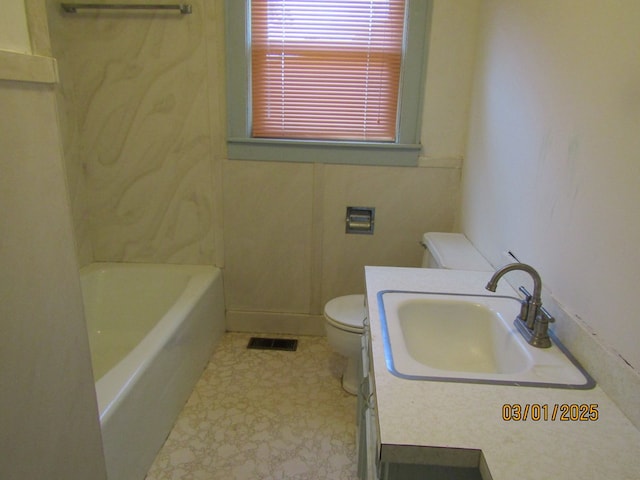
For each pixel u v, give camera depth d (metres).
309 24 2.23
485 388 0.92
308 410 2.00
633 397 0.83
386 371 0.97
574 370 0.99
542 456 0.74
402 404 0.86
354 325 1.92
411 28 2.16
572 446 0.77
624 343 0.88
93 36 2.22
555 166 1.22
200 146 2.37
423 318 1.35
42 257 0.80
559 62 1.22
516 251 1.50
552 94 1.26
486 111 1.91
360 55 2.26
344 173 2.38
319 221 2.47
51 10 2.12
